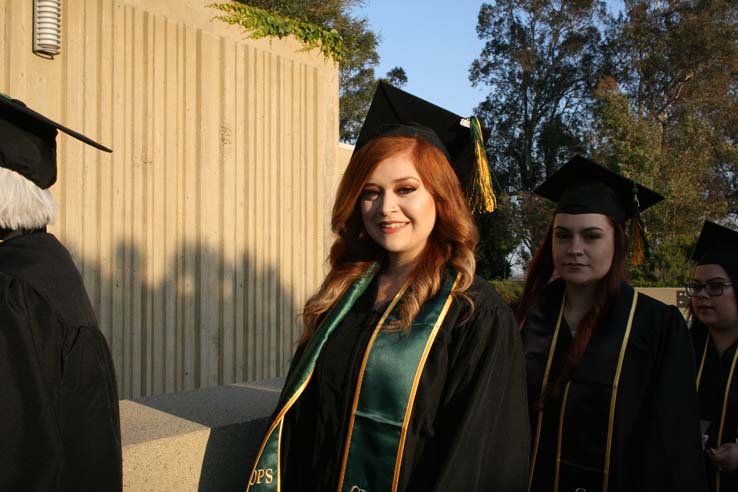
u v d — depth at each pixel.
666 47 30.72
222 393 2.49
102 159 5.96
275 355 7.75
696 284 3.21
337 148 8.66
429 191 1.88
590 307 2.40
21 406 1.48
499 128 34.69
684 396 2.19
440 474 1.52
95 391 1.67
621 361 2.26
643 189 2.52
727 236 3.15
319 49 8.27
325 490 1.71
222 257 7.10
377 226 1.89
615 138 23.66
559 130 33.25
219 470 1.98
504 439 1.66
